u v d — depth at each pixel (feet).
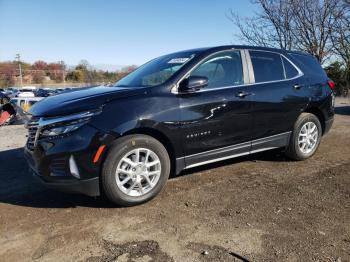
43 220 11.78
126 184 12.69
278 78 16.90
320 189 13.99
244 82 15.65
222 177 15.64
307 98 17.58
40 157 12.17
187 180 15.30
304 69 18.17
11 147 22.71
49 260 9.41
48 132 12.05
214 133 14.46
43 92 116.26
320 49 43.04
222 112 14.53
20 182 15.80
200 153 14.28
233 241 10.09
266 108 15.98
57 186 12.06
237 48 16.01
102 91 13.66
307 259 9.14
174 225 11.17
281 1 43.04
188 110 13.61
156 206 12.67
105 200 13.35
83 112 11.95
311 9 41.93
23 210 12.66
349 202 12.69
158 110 12.92
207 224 11.17
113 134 12.05
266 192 13.79
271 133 16.52
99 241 10.31
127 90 13.17
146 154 12.80
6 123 30.53
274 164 17.51
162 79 14.10
